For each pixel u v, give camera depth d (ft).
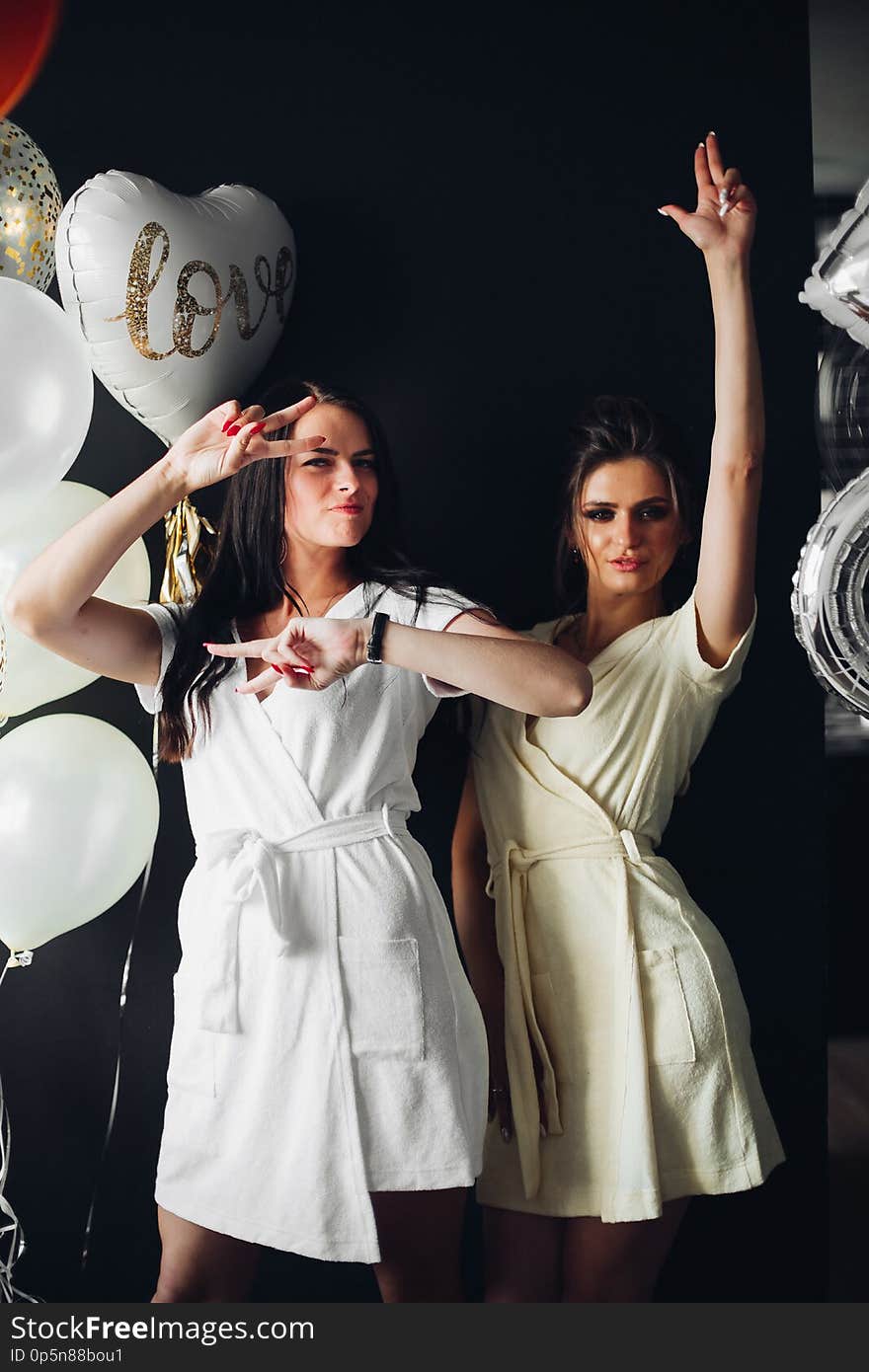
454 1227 6.00
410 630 5.44
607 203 7.34
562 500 6.76
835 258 4.74
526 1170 6.16
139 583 6.64
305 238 7.34
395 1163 5.59
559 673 5.50
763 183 7.32
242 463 5.40
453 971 5.96
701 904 7.33
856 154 5.92
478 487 7.34
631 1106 5.96
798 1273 7.29
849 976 6.10
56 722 6.41
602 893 6.17
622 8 7.33
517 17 7.34
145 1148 7.29
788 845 7.33
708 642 6.22
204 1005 5.74
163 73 7.35
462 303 7.33
